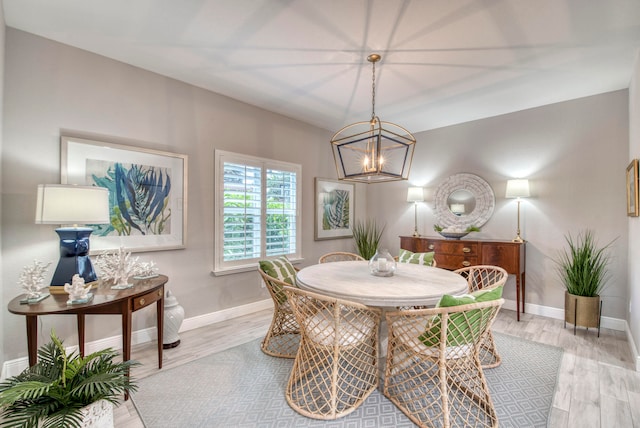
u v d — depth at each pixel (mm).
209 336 2881
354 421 1685
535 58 2484
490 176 3979
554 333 2990
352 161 5020
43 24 2088
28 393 1153
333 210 4672
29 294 1782
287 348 2584
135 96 2682
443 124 4320
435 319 1561
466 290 2023
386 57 2480
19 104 2145
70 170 2330
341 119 4121
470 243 3688
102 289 1995
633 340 2543
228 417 1724
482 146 4051
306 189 4266
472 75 2795
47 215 1846
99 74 2486
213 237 3227
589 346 2674
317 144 4426
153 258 2797
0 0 1842
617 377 2150
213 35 2205
